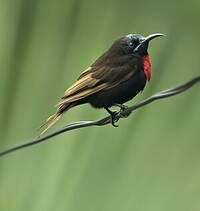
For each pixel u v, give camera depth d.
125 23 11.56
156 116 10.31
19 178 10.19
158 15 11.84
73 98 10.66
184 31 11.79
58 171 9.91
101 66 11.12
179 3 11.80
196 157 10.40
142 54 11.22
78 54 11.05
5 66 10.71
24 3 11.26
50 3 11.27
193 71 11.21
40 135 9.79
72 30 11.16
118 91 11.16
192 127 10.38
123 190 9.69
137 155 9.91
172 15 11.82
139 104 8.66
